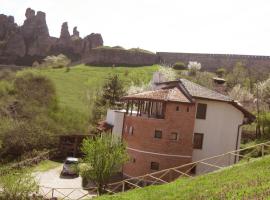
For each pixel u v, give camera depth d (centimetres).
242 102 7812
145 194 2378
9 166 4484
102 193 3438
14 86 6950
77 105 8062
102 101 7938
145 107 4656
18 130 5303
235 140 4503
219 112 4416
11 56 15900
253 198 1656
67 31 17262
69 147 5666
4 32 16525
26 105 6278
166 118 4159
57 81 10312
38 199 3170
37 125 5681
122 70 12506
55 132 5797
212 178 2384
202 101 4331
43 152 5234
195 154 4319
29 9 17075
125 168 4375
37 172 4569
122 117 4791
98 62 14325
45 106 6494
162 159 4134
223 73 10725
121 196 2438
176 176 4147
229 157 4444
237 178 2195
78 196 3616
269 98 7488
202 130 4344
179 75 10044
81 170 3953
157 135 4188
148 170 4162
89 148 3466
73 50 16950
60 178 4388
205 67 12188
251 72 10406
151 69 12381
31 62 15825
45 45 16638
